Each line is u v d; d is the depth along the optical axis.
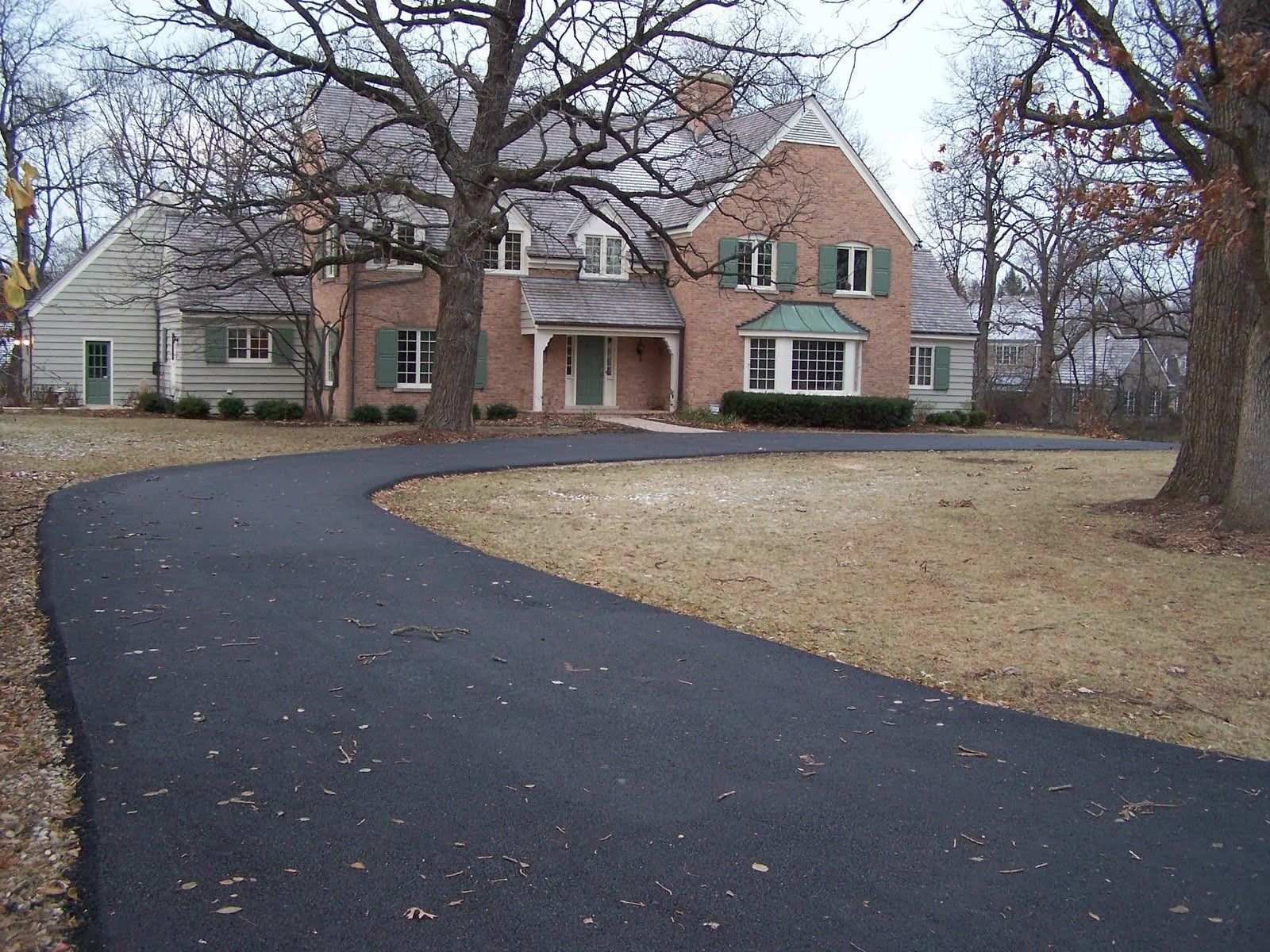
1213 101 8.66
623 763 5.41
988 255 40.28
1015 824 4.86
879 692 6.75
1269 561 10.70
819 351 31.33
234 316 28.73
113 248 31.03
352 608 8.18
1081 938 3.92
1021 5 10.33
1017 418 39.81
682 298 30.41
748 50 20.02
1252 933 3.98
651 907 4.03
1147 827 4.88
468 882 4.16
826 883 4.26
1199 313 13.50
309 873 4.20
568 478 16.44
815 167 31.02
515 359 29.45
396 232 27.28
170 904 3.93
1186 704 6.78
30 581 8.74
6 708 5.89
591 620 8.20
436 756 5.42
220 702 6.07
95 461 16.64
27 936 3.69
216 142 27.62
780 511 13.67
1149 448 23.92
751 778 5.28
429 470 16.38
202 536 10.63
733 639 7.83
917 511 13.74
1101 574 10.28
